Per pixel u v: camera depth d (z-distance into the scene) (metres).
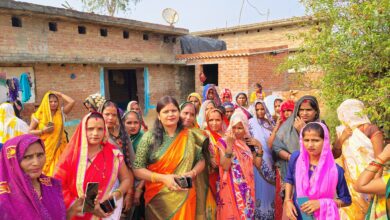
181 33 15.44
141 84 14.83
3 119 4.22
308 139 2.67
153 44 14.91
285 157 3.65
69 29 11.30
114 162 2.77
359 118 3.09
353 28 4.07
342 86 4.50
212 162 3.19
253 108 4.94
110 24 12.30
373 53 4.02
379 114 3.90
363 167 2.99
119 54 13.26
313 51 4.82
